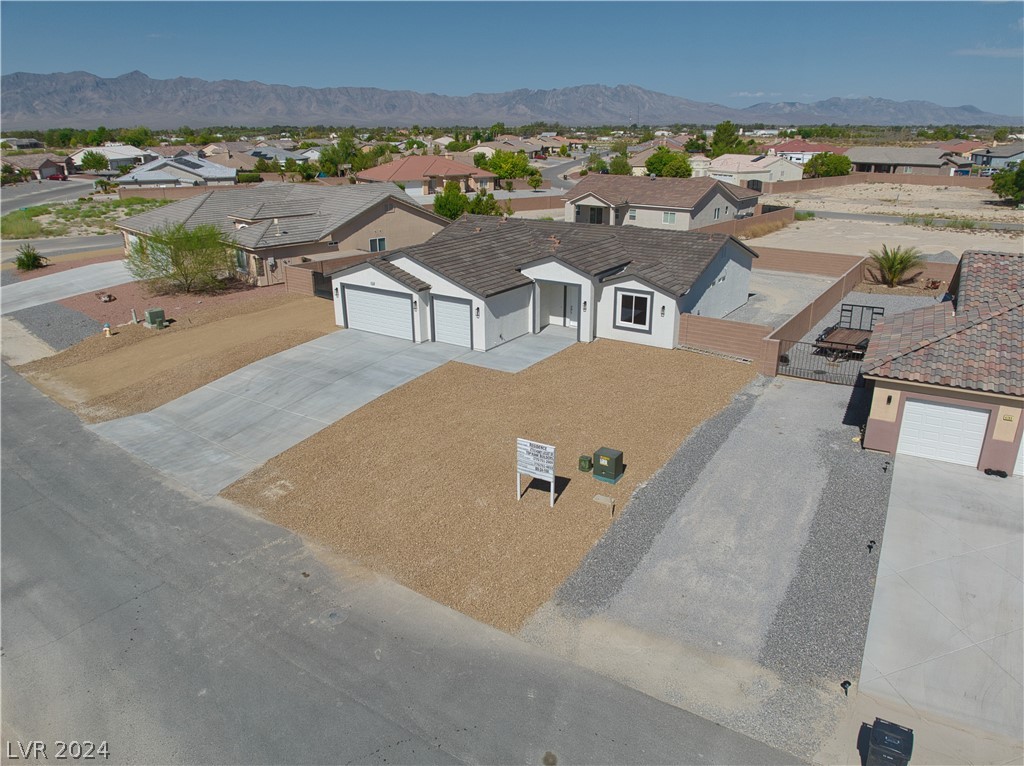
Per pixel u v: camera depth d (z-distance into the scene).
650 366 22.69
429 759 9.10
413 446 17.69
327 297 33.22
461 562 13.16
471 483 15.83
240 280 37.38
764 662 10.55
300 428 19.12
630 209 52.00
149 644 11.47
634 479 15.76
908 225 57.28
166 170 87.94
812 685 10.12
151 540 14.45
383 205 40.19
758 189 80.75
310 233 37.84
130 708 10.18
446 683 10.34
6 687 10.70
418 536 14.02
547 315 27.61
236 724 9.79
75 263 44.06
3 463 18.14
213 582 12.98
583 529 13.98
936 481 15.45
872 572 12.48
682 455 16.75
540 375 22.00
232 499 15.88
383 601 12.22
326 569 13.19
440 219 43.34
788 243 49.56
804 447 17.08
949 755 8.98
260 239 35.69
